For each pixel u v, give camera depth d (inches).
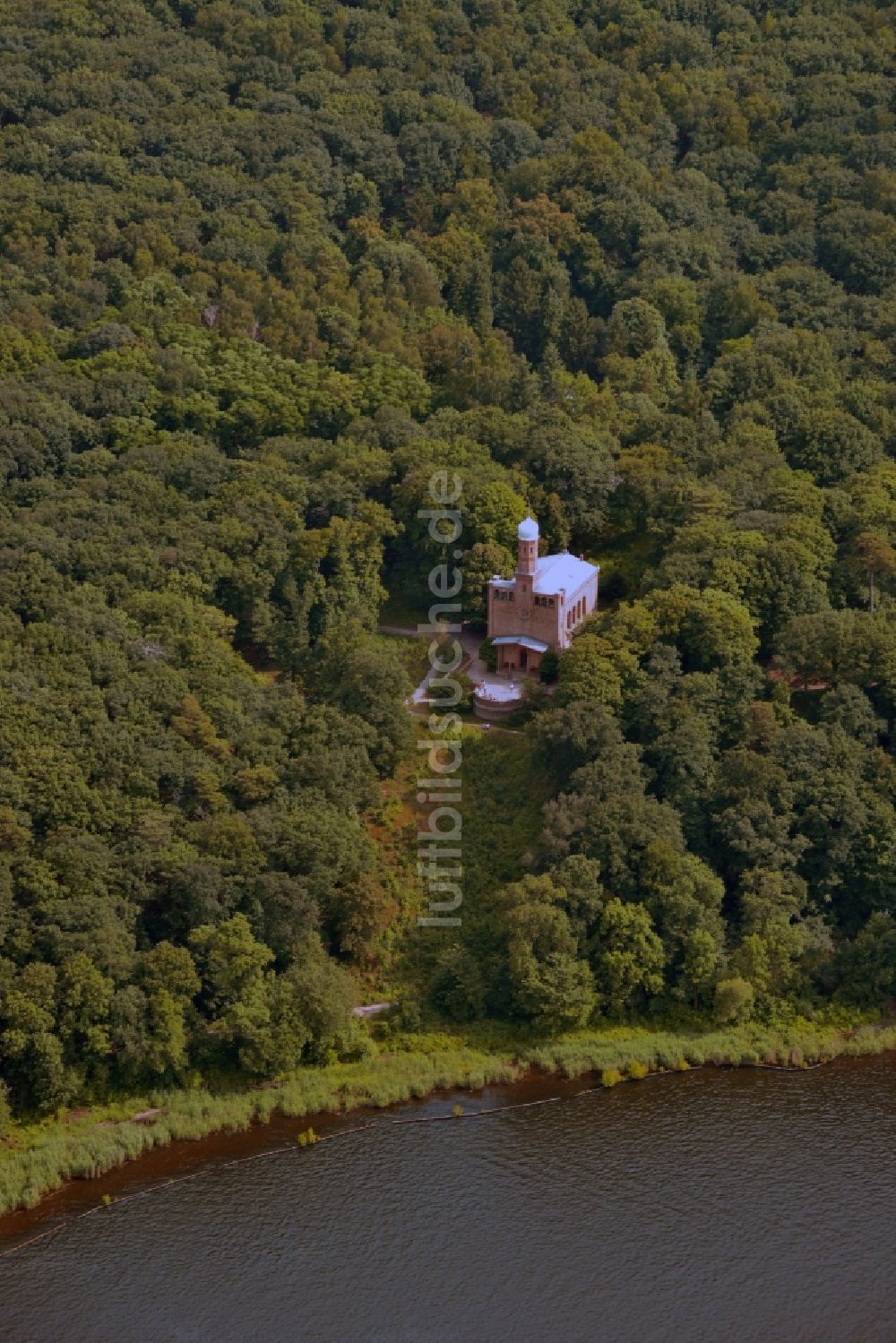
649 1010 6939.0
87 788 6963.6
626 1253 5767.7
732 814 7194.9
